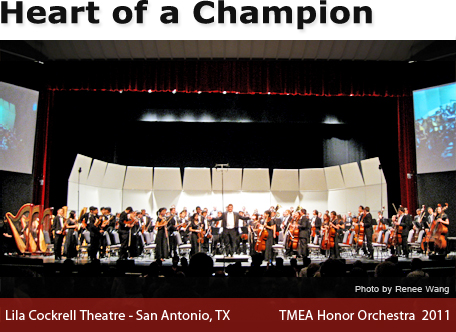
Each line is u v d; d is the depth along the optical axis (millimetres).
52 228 10219
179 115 15570
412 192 12922
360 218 10891
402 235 9992
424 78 12352
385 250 11633
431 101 12250
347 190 15828
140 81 12344
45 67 12336
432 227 10000
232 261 10086
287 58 11102
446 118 11938
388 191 14484
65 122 14289
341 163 16672
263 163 17375
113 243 10797
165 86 12328
